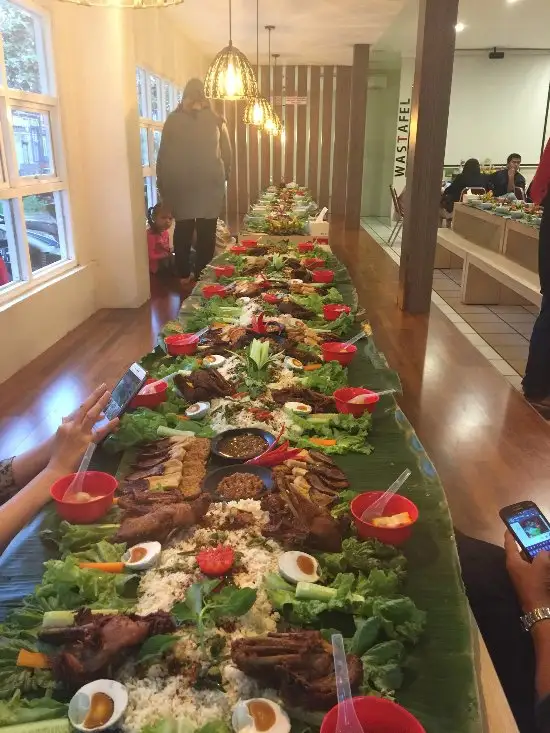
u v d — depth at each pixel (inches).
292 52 441.4
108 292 233.1
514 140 500.4
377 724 35.0
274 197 362.9
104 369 172.2
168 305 239.1
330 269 164.1
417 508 57.0
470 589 59.4
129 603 45.1
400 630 41.9
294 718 36.7
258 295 132.7
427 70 210.4
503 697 42.0
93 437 63.8
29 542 52.8
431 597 46.9
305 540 50.2
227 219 510.0
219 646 40.9
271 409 77.2
